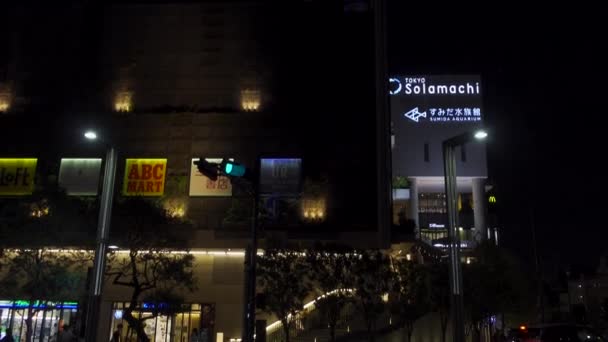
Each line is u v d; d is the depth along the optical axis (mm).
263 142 45594
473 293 35094
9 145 46094
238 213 41344
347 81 46688
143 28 49156
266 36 48531
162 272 31984
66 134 46188
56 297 30922
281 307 29656
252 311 17359
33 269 30719
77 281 31516
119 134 46344
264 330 24562
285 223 41719
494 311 37844
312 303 35125
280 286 29750
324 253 30984
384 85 46719
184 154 45656
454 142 20359
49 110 47031
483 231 80312
